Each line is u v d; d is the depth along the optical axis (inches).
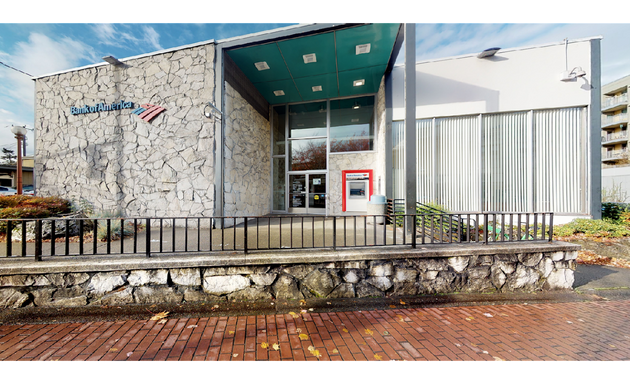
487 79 291.4
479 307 115.8
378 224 260.1
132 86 270.5
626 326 98.7
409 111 199.0
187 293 117.0
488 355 80.3
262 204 360.2
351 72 302.4
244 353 80.8
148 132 264.5
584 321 102.6
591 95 268.4
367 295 125.5
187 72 255.4
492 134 295.0
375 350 82.6
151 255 121.6
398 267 128.3
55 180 286.5
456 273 131.2
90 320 101.3
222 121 249.9
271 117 395.9
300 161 394.3
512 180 290.2
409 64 198.5
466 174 300.5
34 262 112.6
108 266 111.7
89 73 282.5
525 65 283.6
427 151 308.3
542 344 86.5
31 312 107.0
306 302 118.7
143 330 94.2
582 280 147.8
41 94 295.0
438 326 98.3
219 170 245.3
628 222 267.6
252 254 122.6
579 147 275.0
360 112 374.3
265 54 262.1
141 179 264.5
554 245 134.6
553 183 281.1
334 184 375.6
